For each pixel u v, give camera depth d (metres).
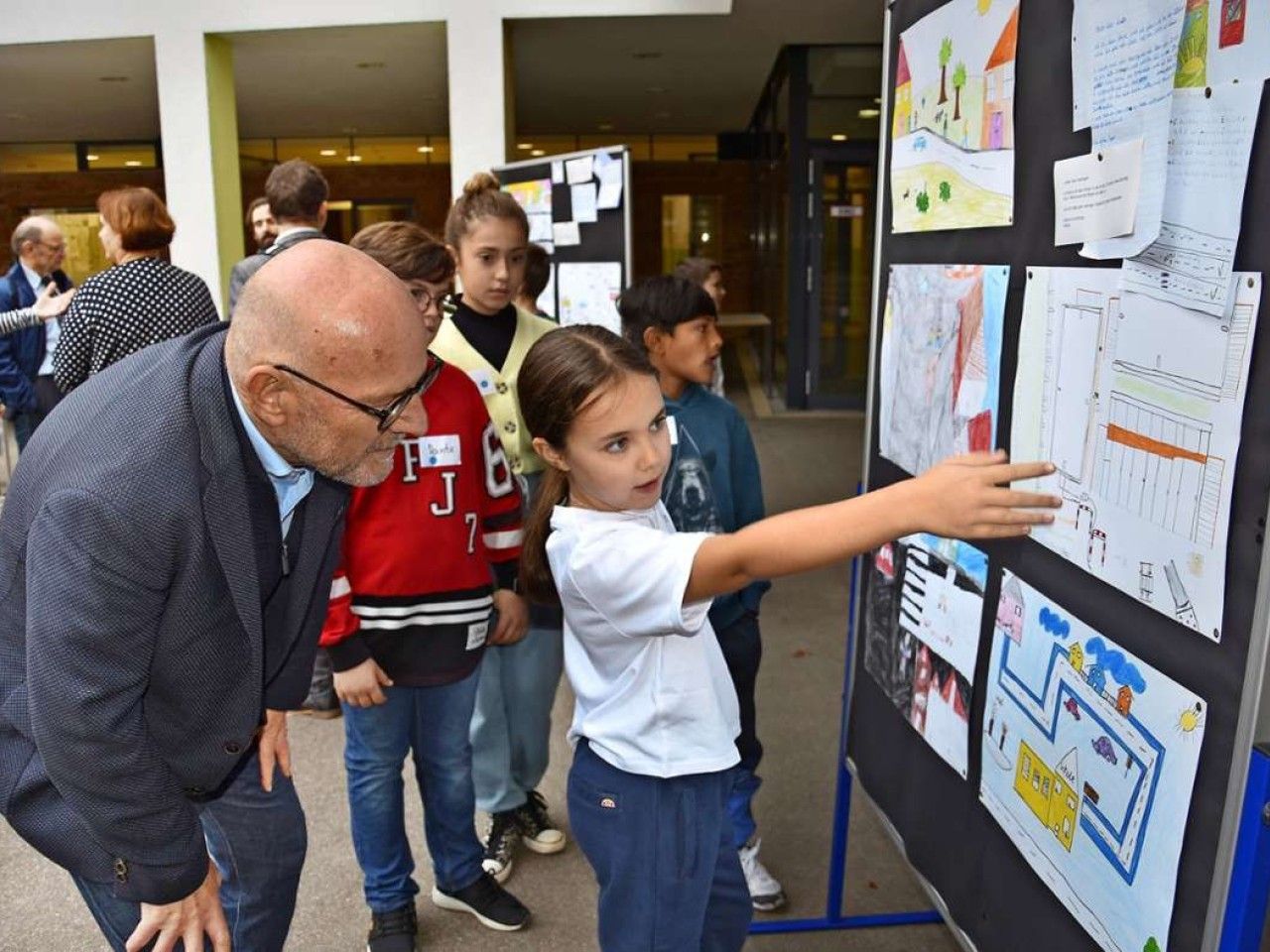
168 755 1.40
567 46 8.92
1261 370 0.96
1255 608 0.97
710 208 15.09
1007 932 1.48
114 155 13.97
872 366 1.99
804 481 6.79
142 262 3.00
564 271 4.43
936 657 1.71
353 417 1.18
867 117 9.41
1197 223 1.04
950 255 1.63
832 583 4.79
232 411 1.25
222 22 7.71
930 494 1.03
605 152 4.20
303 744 3.21
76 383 3.01
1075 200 1.25
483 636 2.10
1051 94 1.31
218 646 1.32
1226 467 1.01
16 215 14.16
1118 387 1.18
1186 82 1.05
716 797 1.50
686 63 9.87
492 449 2.12
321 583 1.53
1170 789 1.11
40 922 2.36
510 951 2.22
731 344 14.78
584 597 1.34
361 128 13.64
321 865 2.56
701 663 1.46
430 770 2.18
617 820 1.49
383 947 2.14
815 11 7.88
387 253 1.87
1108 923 1.22
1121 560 1.18
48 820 1.36
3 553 1.30
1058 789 1.33
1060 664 1.33
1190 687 1.07
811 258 9.65
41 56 8.46
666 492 2.09
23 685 1.32
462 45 7.56
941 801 1.70
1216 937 1.03
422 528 1.97
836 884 2.23
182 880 1.31
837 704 3.44
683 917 1.50
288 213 3.12
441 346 2.44
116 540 1.16
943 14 1.61
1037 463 1.02
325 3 7.60
